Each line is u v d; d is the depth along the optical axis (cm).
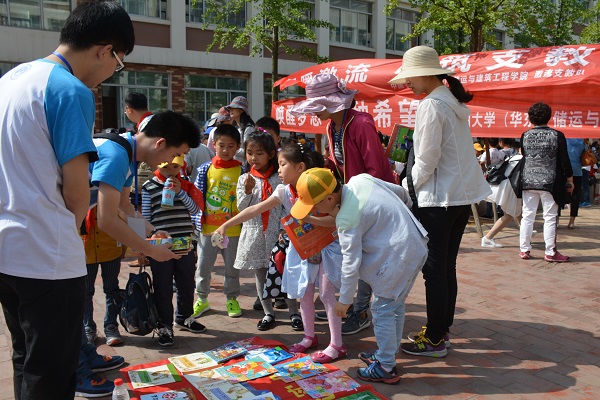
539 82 627
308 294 346
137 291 335
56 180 190
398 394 292
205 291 420
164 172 361
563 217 964
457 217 331
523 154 608
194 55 1462
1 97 191
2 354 336
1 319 399
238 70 1549
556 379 308
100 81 214
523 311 427
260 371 311
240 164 416
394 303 301
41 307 191
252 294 482
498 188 664
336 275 324
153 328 341
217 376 305
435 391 295
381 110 721
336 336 335
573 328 390
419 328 393
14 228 185
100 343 362
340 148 363
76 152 185
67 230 193
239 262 391
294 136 1422
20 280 188
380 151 349
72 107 187
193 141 295
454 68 689
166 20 1415
